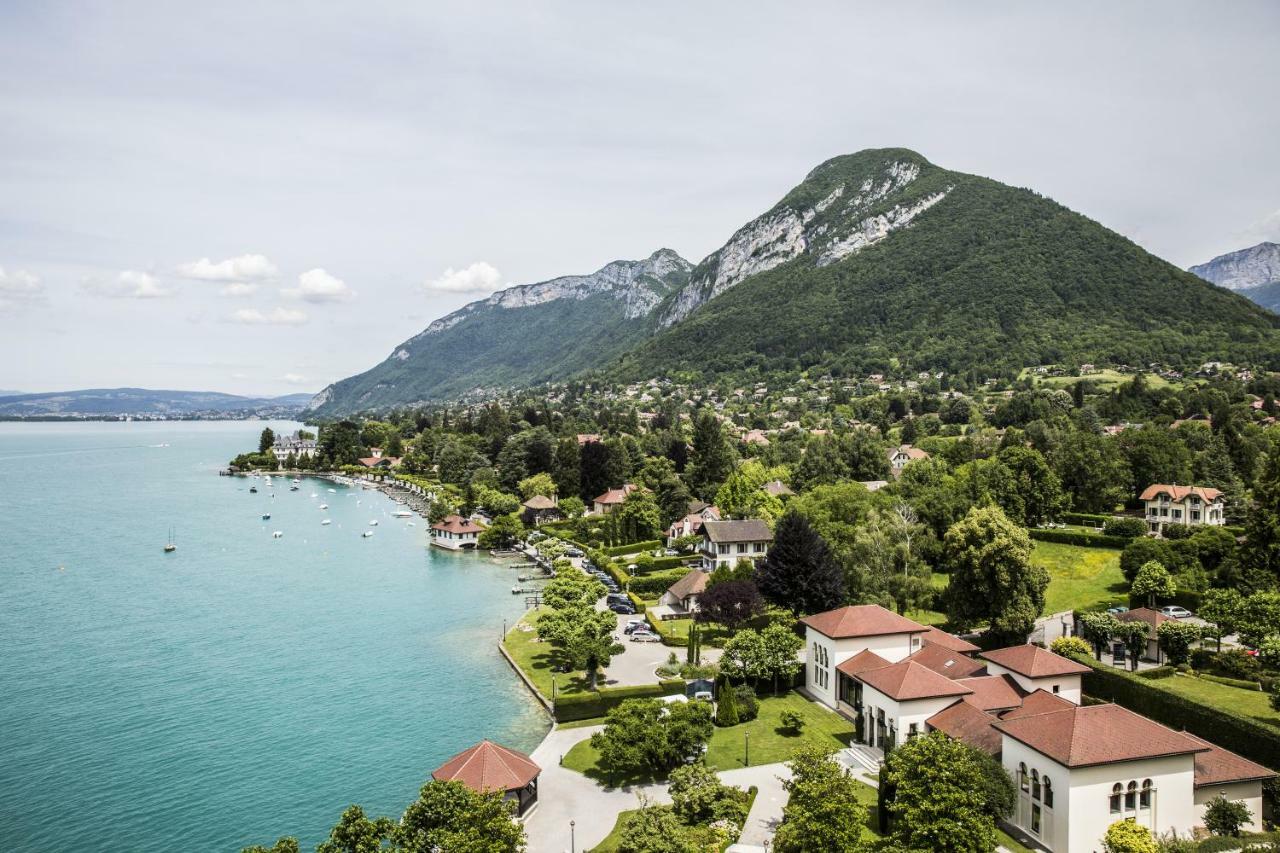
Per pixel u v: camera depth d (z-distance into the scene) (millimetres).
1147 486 156125
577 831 59562
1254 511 104188
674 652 101625
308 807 66938
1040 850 54281
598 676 93250
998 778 56406
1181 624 84938
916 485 152000
